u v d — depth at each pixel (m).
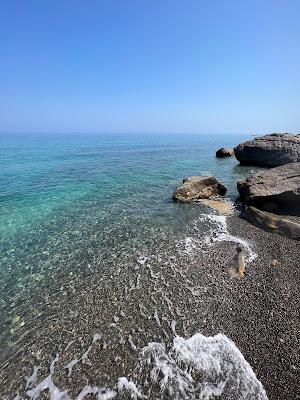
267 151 41.66
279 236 16.47
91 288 12.23
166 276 12.88
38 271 13.61
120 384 8.02
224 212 21.22
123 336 9.63
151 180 33.50
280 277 12.45
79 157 58.47
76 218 20.38
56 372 8.44
